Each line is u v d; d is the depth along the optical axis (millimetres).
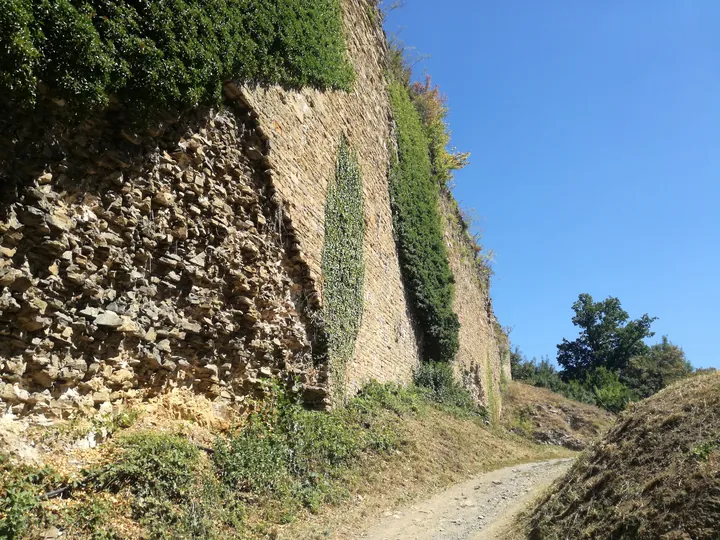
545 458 19062
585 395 46375
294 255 10680
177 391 7832
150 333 7336
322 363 11164
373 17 18203
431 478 11648
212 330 8406
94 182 6668
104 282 6750
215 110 8828
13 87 5375
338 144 13883
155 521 5867
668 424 6914
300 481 8812
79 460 5867
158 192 7535
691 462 5883
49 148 6090
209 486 6914
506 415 33219
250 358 9328
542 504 7914
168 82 7312
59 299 6117
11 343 5590
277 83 10703
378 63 18672
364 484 9984
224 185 9023
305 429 9719
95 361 6562
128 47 6754
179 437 7156
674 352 57281
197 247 8320
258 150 9789
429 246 21234
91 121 6598
